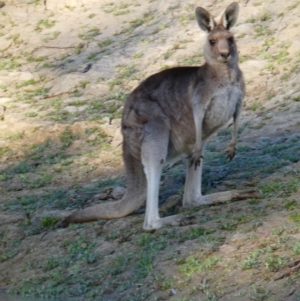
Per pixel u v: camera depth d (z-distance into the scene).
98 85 32.53
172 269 18.14
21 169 27.55
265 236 18.23
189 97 20.09
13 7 40.28
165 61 32.75
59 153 28.42
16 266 20.80
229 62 19.62
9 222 23.00
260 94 28.81
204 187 22.42
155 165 20.22
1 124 30.52
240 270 17.20
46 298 18.95
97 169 26.48
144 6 37.94
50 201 24.25
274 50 31.27
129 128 20.80
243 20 33.72
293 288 16.09
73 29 37.72
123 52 34.44
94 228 21.22
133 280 18.30
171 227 19.94
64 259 20.20
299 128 25.52
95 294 18.36
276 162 23.02
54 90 33.25
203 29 20.42
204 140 20.72
